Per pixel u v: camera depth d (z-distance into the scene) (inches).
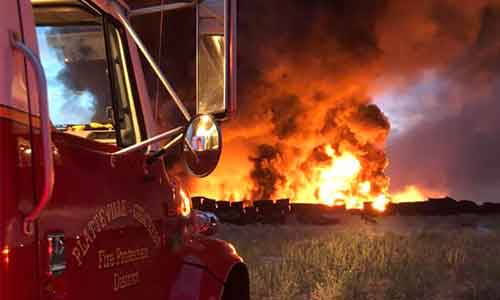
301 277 363.6
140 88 136.9
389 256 410.6
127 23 126.0
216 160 115.6
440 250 442.3
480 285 333.4
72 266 99.4
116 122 128.7
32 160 90.1
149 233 126.7
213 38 127.3
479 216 842.8
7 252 83.3
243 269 164.4
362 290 325.4
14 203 85.1
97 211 108.0
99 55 133.2
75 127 131.8
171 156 140.8
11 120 85.8
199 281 140.7
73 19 131.0
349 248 447.8
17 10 90.7
